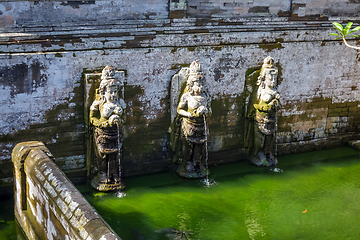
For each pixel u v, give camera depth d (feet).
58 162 26.71
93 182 26.89
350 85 35.06
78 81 25.76
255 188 28.25
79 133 26.84
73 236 16.08
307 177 30.19
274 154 32.45
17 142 25.08
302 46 32.01
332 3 32.91
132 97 27.68
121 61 26.63
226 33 29.32
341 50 33.58
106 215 23.97
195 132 27.71
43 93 25.02
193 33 28.40
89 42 25.49
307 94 33.55
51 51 24.64
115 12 26.45
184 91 28.32
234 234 22.63
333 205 26.22
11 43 23.52
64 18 25.17
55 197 17.66
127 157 28.81
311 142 34.96
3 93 23.93
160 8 27.66
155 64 27.71
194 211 24.94
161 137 29.55
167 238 21.86
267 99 29.40
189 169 28.99
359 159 33.76
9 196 25.38
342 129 36.14
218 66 29.66
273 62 29.53
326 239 22.48
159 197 26.43
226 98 30.68
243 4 30.04
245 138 32.12
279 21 30.99
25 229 21.79
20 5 23.76
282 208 25.72
